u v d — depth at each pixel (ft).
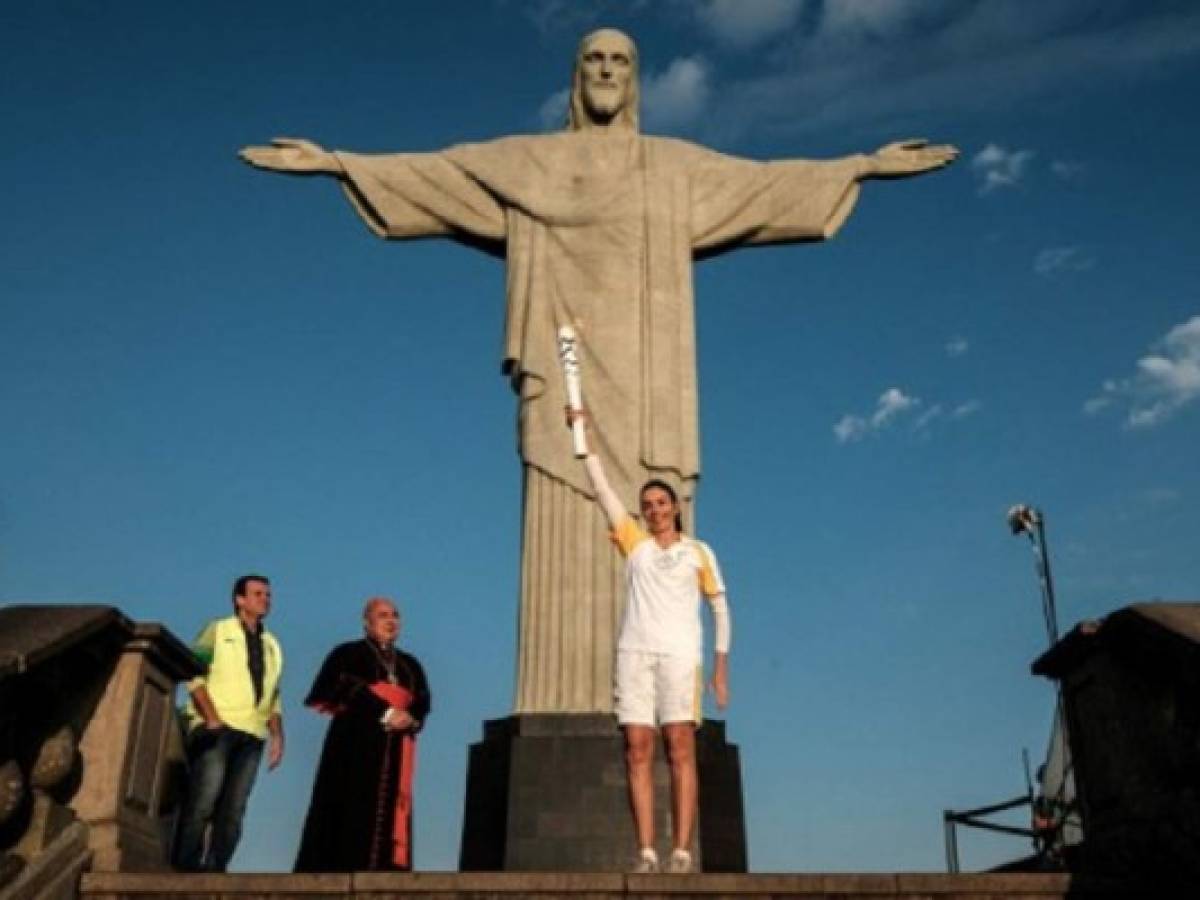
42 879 26.30
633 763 27.73
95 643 29.40
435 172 50.78
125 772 29.68
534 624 45.09
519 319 48.37
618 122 51.98
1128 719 29.22
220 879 26.84
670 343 48.08
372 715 35.04
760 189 50.80
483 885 26.40
